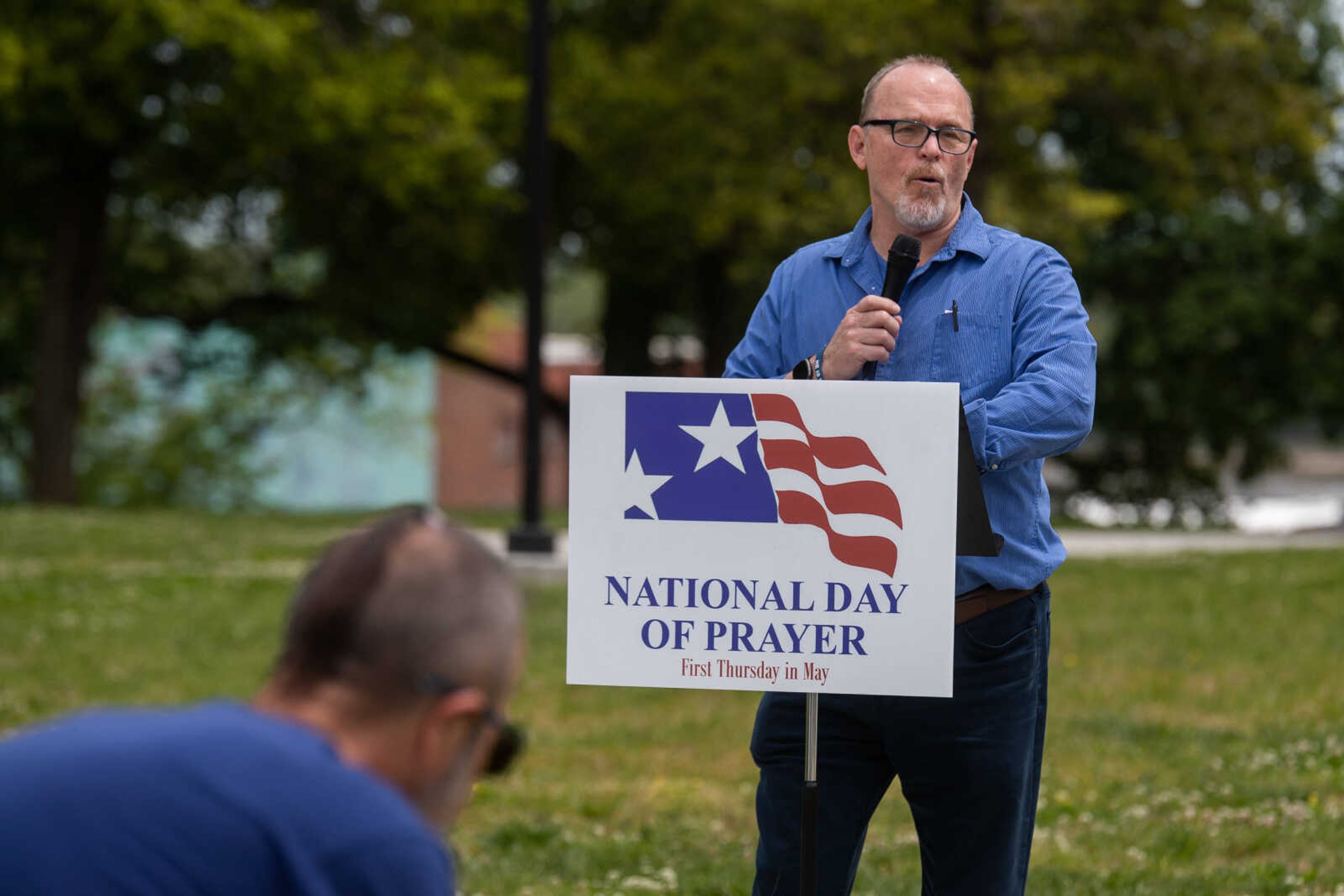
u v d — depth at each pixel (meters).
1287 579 17.66
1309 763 9.48
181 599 17.41
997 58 28.67
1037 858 7.73
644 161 35.56
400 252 37.12
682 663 4.05
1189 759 9.95
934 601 3.95
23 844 2.09
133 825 2.11
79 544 21.67
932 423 3.93
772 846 4.65
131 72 29.55
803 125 32.09
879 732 4.51
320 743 2.27
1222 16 30.14
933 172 4.55
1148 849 7.87
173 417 57.28
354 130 30.02
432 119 30.98
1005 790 4.48
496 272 38.69
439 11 32.22
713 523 4.01
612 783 9.85
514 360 71.19
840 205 31.23
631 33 37.81
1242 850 7.82
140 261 42.75
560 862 7.89
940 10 28.31
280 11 30.20
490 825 8.79
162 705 12.64
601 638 4.07
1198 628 14.91
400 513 2.46
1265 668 12.94
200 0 28.19
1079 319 4.53
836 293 4.87
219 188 34.53
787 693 4.63
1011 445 4.25
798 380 3.97
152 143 32.97
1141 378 43.12
